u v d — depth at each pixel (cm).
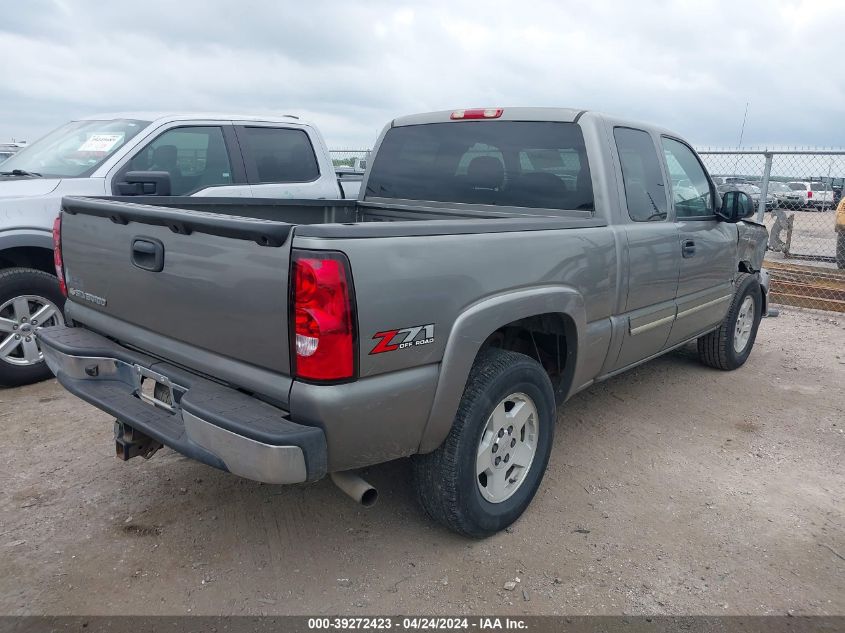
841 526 343
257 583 286
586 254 348
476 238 283
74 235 331
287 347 237
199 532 321
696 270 468
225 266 251
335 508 345
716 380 570
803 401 526
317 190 686
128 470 378
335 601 276
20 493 352
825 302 902
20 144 1048
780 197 1301
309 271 228
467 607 275
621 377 570
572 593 285
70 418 450
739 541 327
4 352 495
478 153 418
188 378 274
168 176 501
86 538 314
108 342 323
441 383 271
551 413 341
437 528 330
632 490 374
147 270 284
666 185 434
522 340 381
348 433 246
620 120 400
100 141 581
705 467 405
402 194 457
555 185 388
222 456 242
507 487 329
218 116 627
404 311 252
